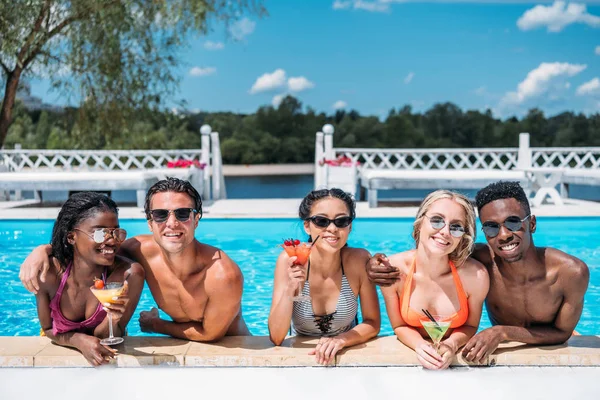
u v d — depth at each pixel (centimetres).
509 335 292
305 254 281
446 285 300
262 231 869
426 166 1273
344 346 299
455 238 283
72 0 1270
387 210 1001
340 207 294
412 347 297
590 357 286
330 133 1246
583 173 1064
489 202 288
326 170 1148
